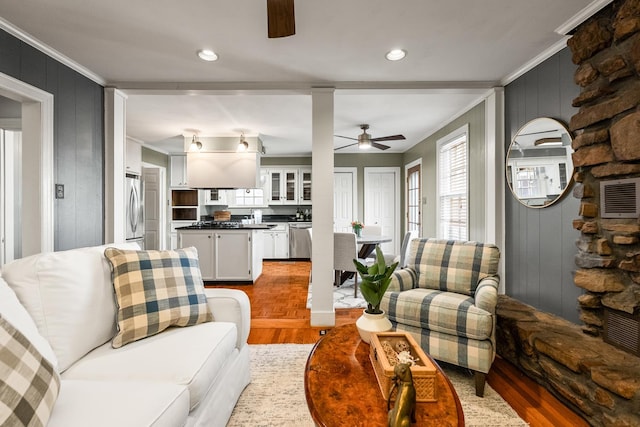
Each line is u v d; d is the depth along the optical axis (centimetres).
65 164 247
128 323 147
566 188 223
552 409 174
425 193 530
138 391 109
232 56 245
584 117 190
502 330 230
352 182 683
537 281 256
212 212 727
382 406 103
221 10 188
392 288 230
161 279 164
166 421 99
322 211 297
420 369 104
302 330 290
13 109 286
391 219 680
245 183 515
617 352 168
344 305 365
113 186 291
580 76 192
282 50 236
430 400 104
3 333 90
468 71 274
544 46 232
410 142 575
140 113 394
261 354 239
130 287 154
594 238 186
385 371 105
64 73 247
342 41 223
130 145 509
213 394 143
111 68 265
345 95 330
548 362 184
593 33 183
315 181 296
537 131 251
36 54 223
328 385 115
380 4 183
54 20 197
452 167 428
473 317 186
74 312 133
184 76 282
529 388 194
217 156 517
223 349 149
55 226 237
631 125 160
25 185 225
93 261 153
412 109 382
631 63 162
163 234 616
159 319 154
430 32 212
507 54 244
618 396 143
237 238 477
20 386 85
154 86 294
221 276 475
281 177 706
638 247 163
